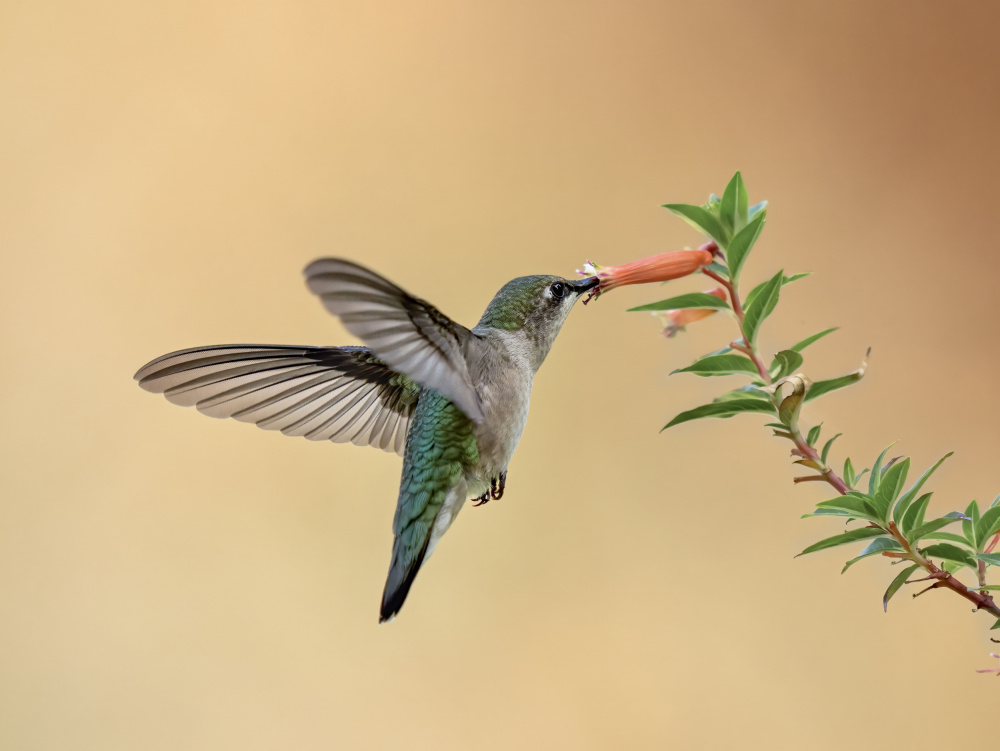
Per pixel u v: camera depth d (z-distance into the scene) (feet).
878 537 9.09
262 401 9.25
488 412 9.21
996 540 9.09
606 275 9.21
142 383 9.21
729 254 9.15
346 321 9.07
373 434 9.28
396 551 9.21
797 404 9.12
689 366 9.14
